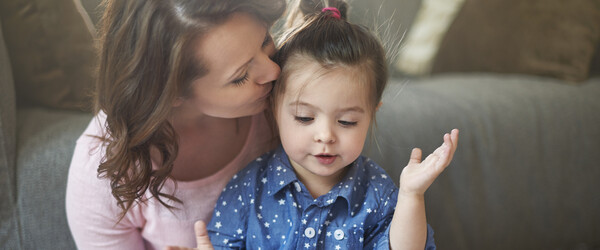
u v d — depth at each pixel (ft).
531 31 6.11
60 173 4.05
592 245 5.57
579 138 5.42
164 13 2.46
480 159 5.08
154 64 2.55
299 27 2.87
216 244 3.07
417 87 5.65
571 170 5.41
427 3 6.26
